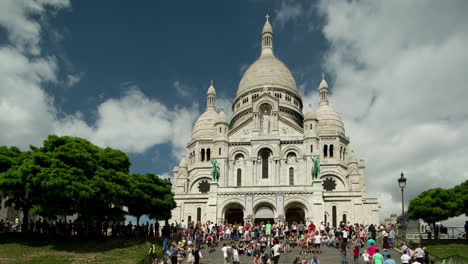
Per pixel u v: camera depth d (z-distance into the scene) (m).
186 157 108.06
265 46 125.75
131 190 58.75
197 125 109.88
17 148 60.34
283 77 112.81
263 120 91.12
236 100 113.81
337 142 100.31
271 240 52.56
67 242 52.09
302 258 46.94
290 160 87.12
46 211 49.78
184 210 90.62
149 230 67.81
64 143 56.75
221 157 87.69
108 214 55.69
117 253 48.59
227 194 77.62
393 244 52.75
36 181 49.28
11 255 45.91
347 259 46.50
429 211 56.75
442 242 54.31
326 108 107.38
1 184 51.38
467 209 57.78
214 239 55.84
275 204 75.94
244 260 47.03
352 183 96.06
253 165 86.50
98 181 52.28
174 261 42.72
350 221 85.69
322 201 74.88
